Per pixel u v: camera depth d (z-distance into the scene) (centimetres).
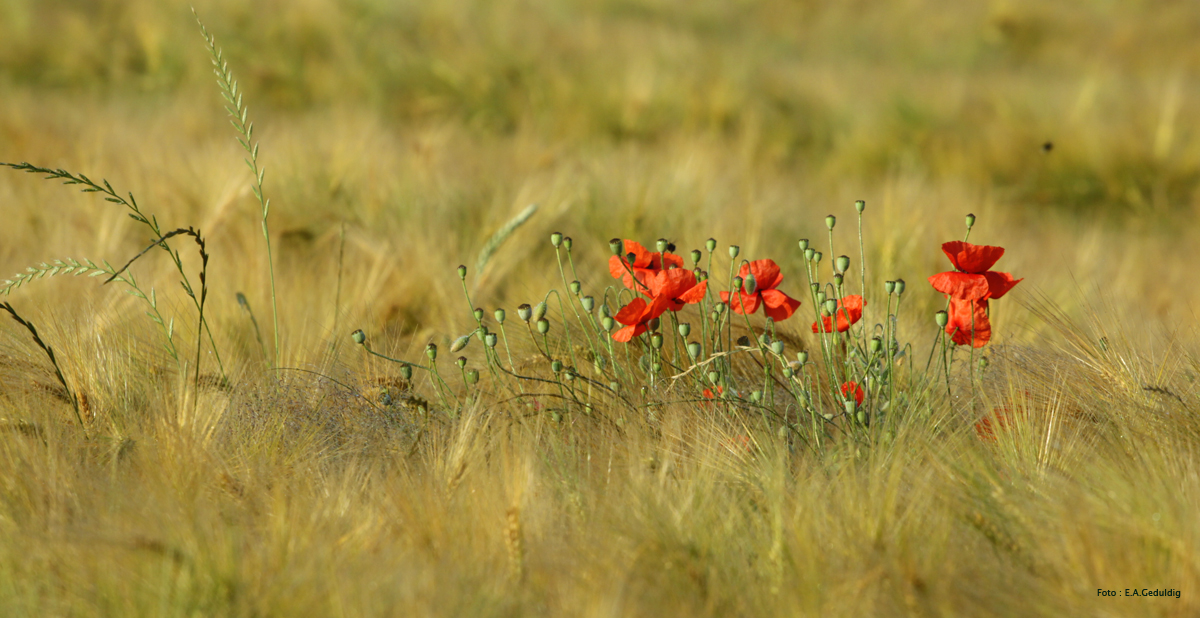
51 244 602
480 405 561
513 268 606
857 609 542
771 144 1073
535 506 550
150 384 565
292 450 558
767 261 561
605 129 1096
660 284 557
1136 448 550
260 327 584
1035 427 555
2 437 554
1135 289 614
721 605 543
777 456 553
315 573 542
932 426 557
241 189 607
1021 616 541
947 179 929
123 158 670
